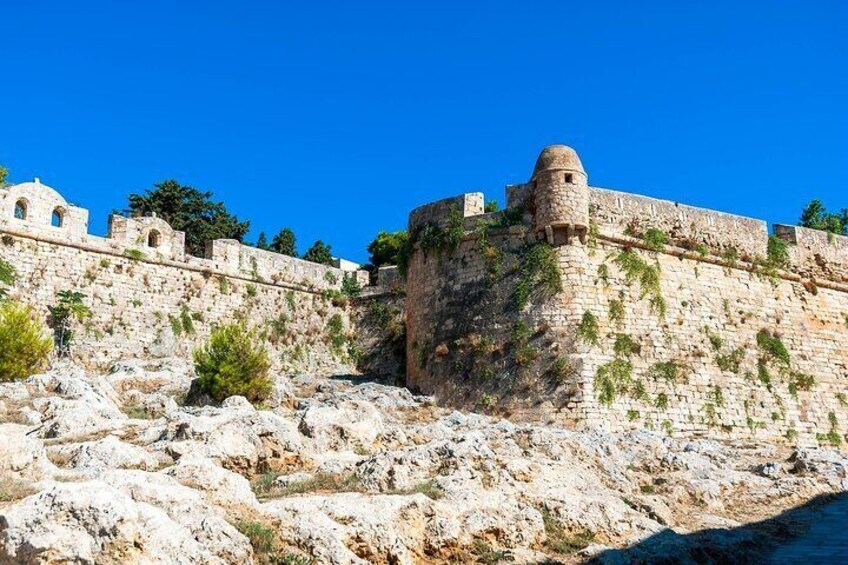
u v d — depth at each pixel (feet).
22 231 137.59
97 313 142.51
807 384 141.69
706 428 128.98
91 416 77.15
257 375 110.63
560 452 82.64
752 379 136.98
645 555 57.62
